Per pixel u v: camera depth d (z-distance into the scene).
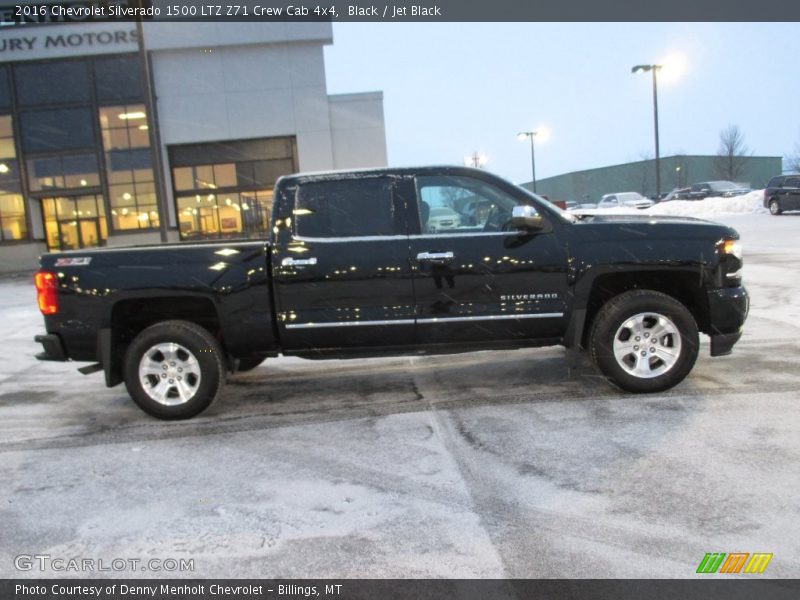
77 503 3.53
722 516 2.98
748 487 3.24
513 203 4.77
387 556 2.82
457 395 5.18
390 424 4.56
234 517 3.26
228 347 4.86
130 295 4.71
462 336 4.78
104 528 3.22
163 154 26.78
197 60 26.59
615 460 3.68
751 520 2.93
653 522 2.97
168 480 3.79
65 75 26.30
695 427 4.09
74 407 5.56
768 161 70.69
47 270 4.78
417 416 4.70
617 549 2.77
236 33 26.38
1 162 26.69
